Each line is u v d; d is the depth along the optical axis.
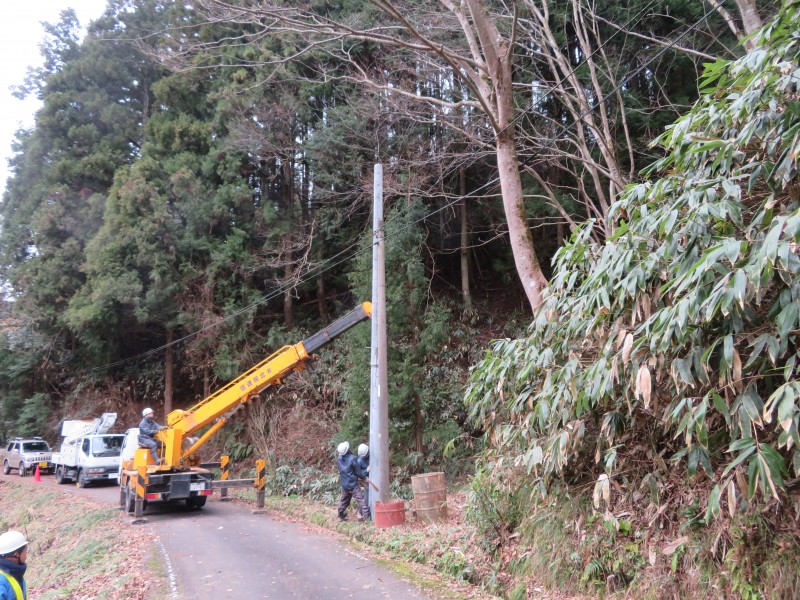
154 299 18.59
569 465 6.60
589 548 5.98
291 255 19.53
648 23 13.88
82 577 8.16
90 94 23.52
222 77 19.89
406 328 14.30
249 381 11.80
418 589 6.23
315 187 18.36
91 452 19.42
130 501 12.04
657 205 5.69
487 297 21.08
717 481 4.94
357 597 6.04
